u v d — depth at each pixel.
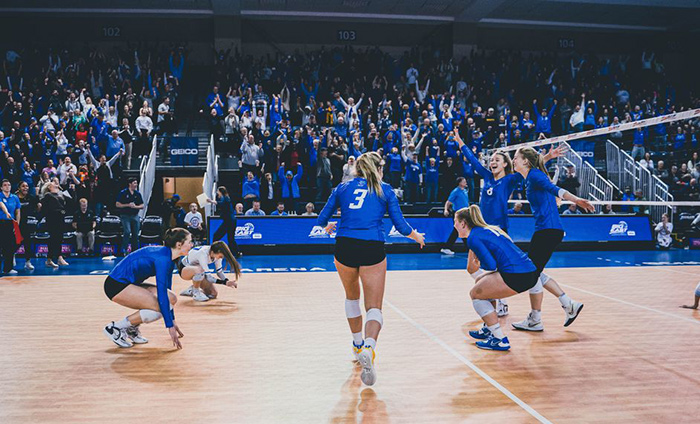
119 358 4.34
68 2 21.56
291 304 6.62
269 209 15.21
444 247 13.45
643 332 5.19
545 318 5.80
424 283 8.29
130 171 15.74
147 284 5.00
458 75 21.67
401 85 21.47
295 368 4.08
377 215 3.78
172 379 3.82
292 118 19.05
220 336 5.05
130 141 16.12
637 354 4.45
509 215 13.75
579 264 11.03
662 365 4.15
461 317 5.86
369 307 3.72
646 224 14.45
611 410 3.25
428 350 4.57
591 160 18.17
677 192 16.27
